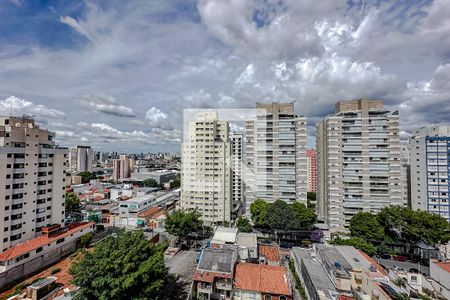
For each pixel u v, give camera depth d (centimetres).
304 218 6850
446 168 6969
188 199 8394
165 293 3872
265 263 4922
